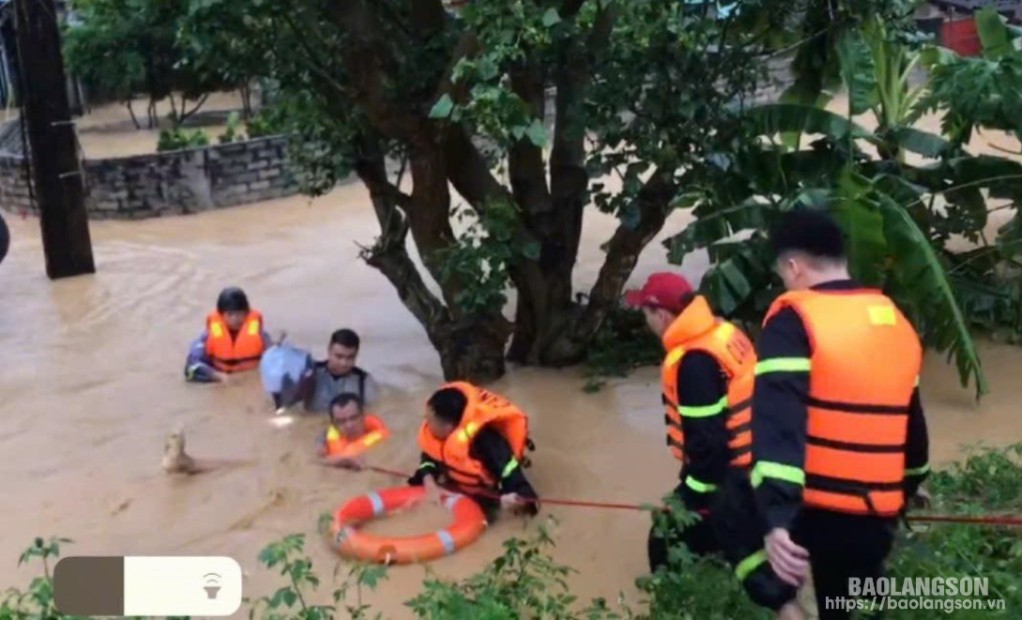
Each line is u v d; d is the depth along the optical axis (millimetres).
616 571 5250
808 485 3709
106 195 14297
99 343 9227
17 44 10930
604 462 6559
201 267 11641
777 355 3609
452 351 7805
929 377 7566
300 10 6777
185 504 6223
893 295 7273
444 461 5883
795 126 7676
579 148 7762
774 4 7211
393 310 9797
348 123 7402
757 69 7336
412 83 6934
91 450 7016
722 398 4355
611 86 6840
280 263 11664
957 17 19906
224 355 8148
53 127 11172
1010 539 4836
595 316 7969
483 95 5801
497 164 7953
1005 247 8297
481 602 4129
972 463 5680
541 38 5898
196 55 7102
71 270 11406
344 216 14062
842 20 7367
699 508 4473
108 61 18125
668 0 6496
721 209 7691
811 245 3727
